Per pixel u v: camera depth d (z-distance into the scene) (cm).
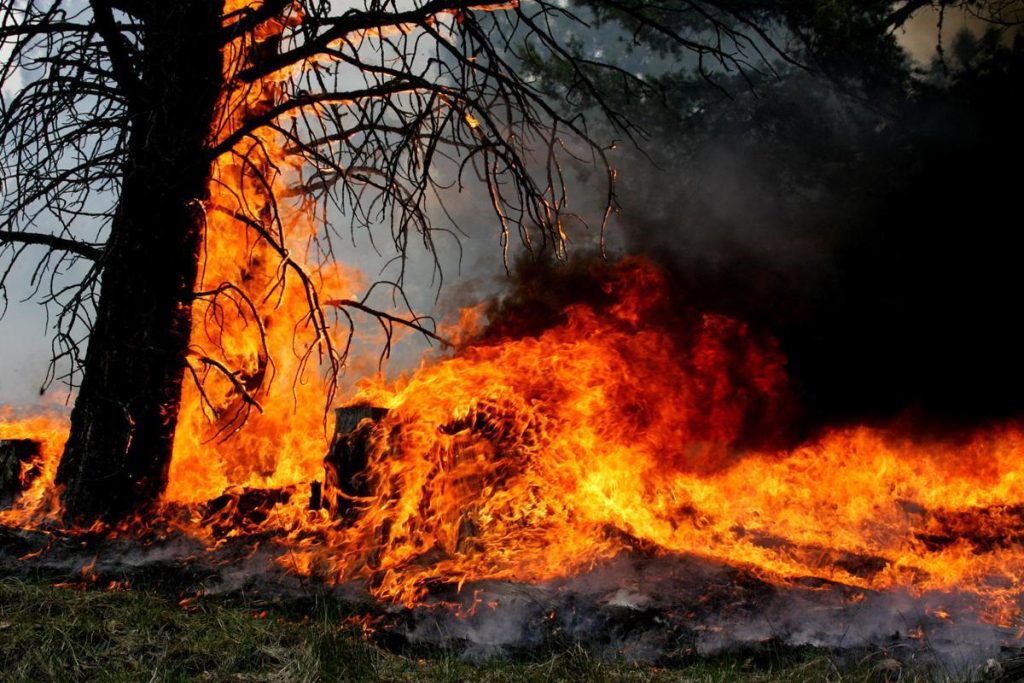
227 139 662
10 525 630
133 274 658
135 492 652
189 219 670
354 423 676
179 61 659
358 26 667
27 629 431
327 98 673
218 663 430
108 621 458
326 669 434
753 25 834
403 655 486
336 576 576
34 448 707
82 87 651
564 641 495
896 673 445
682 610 518
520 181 675
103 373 657
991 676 408
